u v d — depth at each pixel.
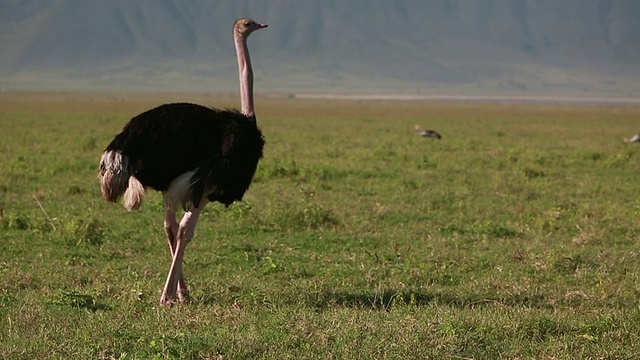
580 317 14.75
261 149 16.56
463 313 14.73
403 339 12.82
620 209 27.78
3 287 16.73
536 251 21.12
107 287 16.56
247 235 22.88
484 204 28.61
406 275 18.64
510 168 40.06
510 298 16.80
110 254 20.23
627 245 22.45
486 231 23.58
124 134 15.20
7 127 72.69
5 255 19.95
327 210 25.06
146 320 14.02
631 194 31.95
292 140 60.03
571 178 36.75
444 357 12.35
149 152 15.16
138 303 15.38
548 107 176.38
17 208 26.42
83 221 22.47
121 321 13.85
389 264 19.61
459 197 29.91
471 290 17.47
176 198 15.56
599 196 31.27
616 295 17.02
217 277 18.17
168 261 19.64
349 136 66.00
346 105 166.38
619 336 13.45
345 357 12.20
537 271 19.31
